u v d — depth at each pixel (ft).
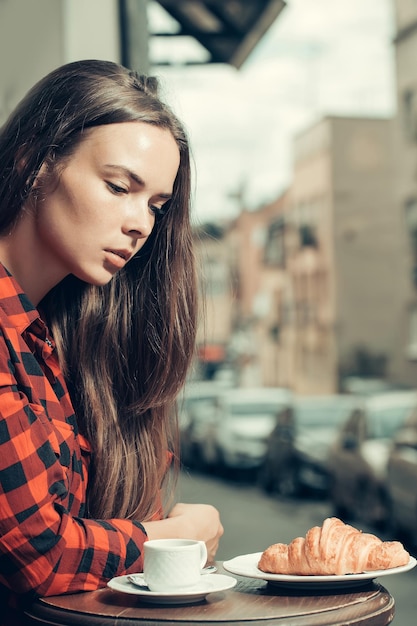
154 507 6.79
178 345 6.86
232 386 185.16
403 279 115.85
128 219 5.88
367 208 150.30
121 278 6.83
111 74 5.99
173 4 20.57
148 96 6.00
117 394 6.80
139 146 5.85
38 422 5.40
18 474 5.23
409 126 114.42
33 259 6.04
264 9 20.27
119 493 6.62
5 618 5.56
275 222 172.35
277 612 4.97
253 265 184.85
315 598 5.28
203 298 7.04
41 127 5.90
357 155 150.71
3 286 5.81
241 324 187.11
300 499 53.57
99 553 5.46
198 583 5.25
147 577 5.21
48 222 5.90
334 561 5.40
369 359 148.46
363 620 5.01
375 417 39.29
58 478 5.43
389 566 5.43
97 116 5.82
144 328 6.84
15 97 13.58
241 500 53.98
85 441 6.57
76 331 6.73
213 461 70.08
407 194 114.73
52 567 5.30
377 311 149.79
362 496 37.86
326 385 151.94
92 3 13.26
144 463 6.75
